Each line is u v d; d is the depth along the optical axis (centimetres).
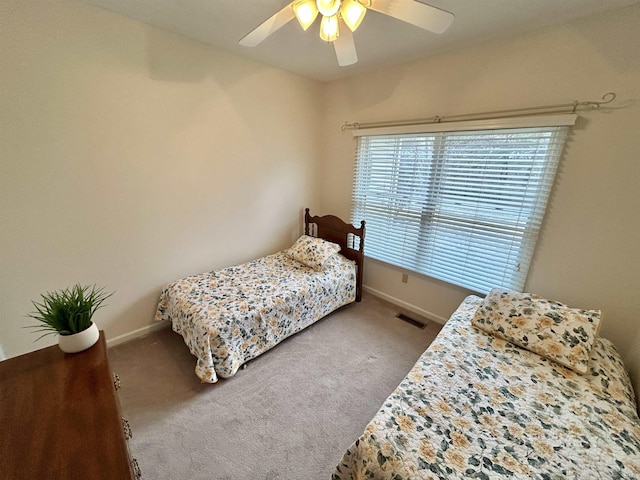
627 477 92
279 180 301
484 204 221
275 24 141
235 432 155
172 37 202
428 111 239
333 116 314
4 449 70
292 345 230
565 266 193
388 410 116
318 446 148
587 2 149
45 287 182
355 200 312
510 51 191
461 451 99
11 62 151
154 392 179
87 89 175
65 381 92
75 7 163
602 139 167
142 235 218
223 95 239
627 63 154
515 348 157
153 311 238
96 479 64
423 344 234
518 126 192
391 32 189
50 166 171
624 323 176
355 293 296
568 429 109
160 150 214
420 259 270
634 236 166
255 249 299
